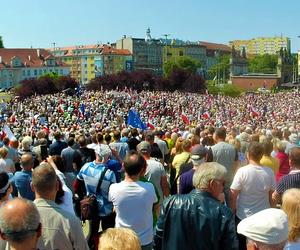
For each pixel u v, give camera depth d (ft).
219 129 36.09
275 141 42.39
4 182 22.08
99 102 242.58
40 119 147.02
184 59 627.87
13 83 586.45
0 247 16.29
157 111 217.77
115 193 23.58
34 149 43.50
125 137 54.34
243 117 180.14
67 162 38.88
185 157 35.55
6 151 36.42
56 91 391.04
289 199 17.52
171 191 34.86
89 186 28.89
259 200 25.68
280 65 600.39
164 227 18.88
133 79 421.59
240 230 14.85
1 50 599.98
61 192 22.49
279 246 14.35
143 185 23.81
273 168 31.71
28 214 14.30
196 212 18.37
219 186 18.92
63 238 18.11
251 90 576.61
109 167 30.27
